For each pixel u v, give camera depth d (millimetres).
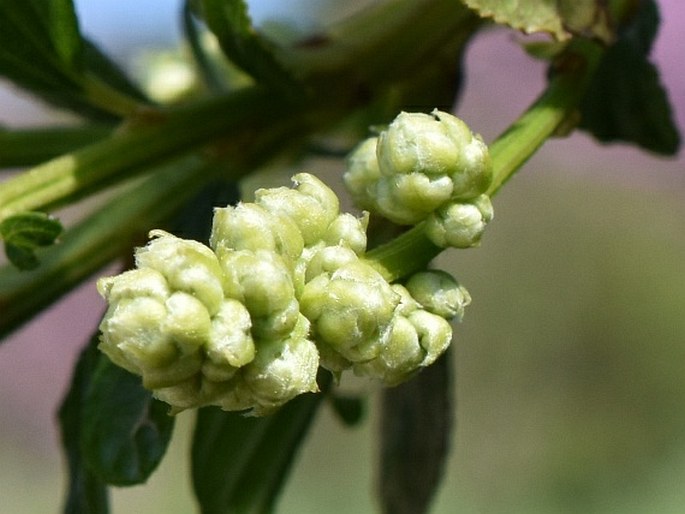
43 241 102
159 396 85
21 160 114
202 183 112
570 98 100
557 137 103
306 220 89
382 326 87
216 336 83
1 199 104
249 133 112
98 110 119
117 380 104
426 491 119
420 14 116
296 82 110
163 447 103
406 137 91
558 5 102
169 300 83
